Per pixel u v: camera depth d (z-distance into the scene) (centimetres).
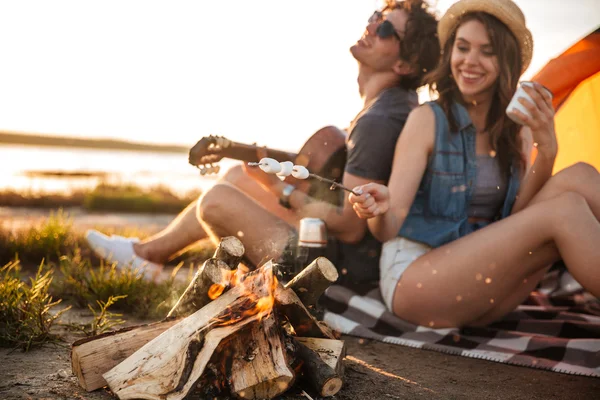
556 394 249
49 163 4497
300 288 232
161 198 1684
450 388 251
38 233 563
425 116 325
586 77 431
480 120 334
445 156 324
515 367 285
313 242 311
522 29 318
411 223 330
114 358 221
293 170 237
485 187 334
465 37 317
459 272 298
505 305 325
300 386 226
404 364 283
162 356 205
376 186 283
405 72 377
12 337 276
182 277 470
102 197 1559
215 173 336
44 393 214
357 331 329
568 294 421
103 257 443
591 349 290
